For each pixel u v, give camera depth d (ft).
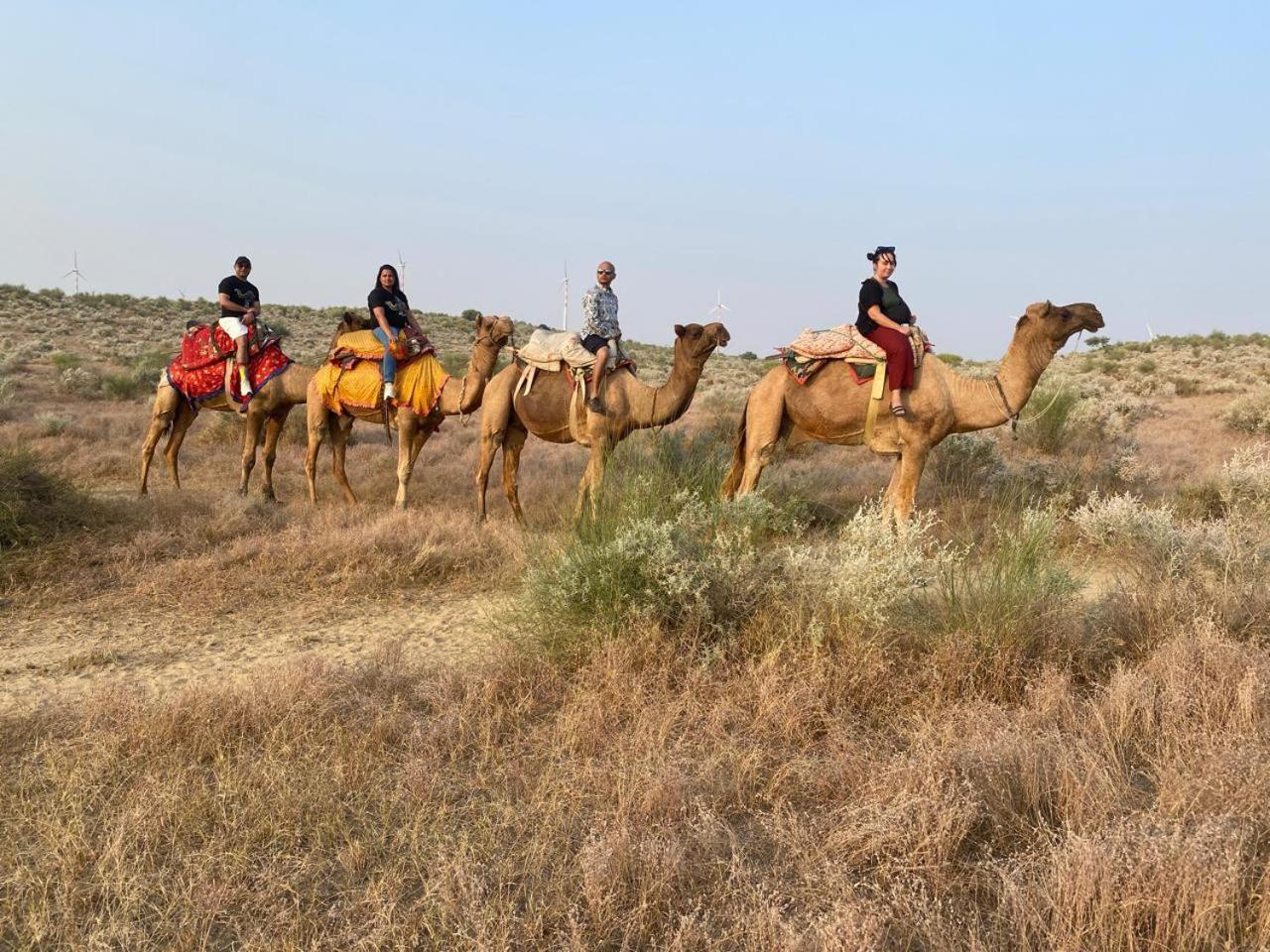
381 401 39.34
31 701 18.99
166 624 24.86
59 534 31.99
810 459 52.31
